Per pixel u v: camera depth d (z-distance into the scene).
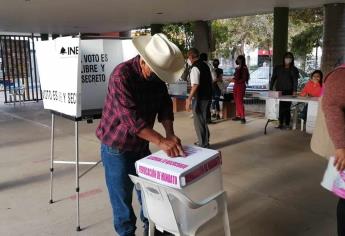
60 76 3.05
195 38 11.01
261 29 20.75
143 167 1.99
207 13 9.16
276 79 7.08
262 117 8.49
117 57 3.37
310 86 6.75
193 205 1.86
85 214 3.36
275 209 3.41
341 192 1.91
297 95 6.88
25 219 3.28
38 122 8.34
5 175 4.54
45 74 3.30
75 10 8.12
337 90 1.77
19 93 12.12
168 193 1.89
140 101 2.29
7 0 6.68
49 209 3.48
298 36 15.09
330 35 8.01
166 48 2.04
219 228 3.04
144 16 9.61
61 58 2.99
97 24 11.38
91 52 3.24
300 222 3.15
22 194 3.88
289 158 5.04
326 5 7.96
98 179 4.30
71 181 4.26
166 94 2.50
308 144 5.79
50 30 12.90
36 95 12.62
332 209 3.38
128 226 2.54
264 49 21.44
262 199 3.64
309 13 14.68
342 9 7.82
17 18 9.29
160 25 11.58
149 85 2.31
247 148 5.62
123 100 2.15
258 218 3.23
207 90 5.45
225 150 5.53
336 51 8.01
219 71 8.49
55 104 3.23
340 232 2.02
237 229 3.04
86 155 5.40
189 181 1.88
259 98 8.75
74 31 13.52
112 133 2.33
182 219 1.96
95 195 3.81
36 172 4.64
